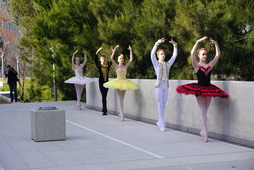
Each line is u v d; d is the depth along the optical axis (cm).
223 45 1464
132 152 773
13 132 1047
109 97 1495
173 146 831
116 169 638
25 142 897
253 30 1415
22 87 3059
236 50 1475
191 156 730
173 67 1739
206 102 877
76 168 647
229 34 1451
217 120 915
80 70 1619
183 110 1047
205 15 1420
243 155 731
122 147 826
